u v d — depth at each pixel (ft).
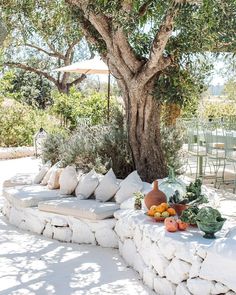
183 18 15.23
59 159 22.39
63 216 16.42
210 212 11.16
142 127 19.16
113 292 11.57
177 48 17.52
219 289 9.78
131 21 15.23
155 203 13.89
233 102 52.37
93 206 15.90
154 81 18.65
